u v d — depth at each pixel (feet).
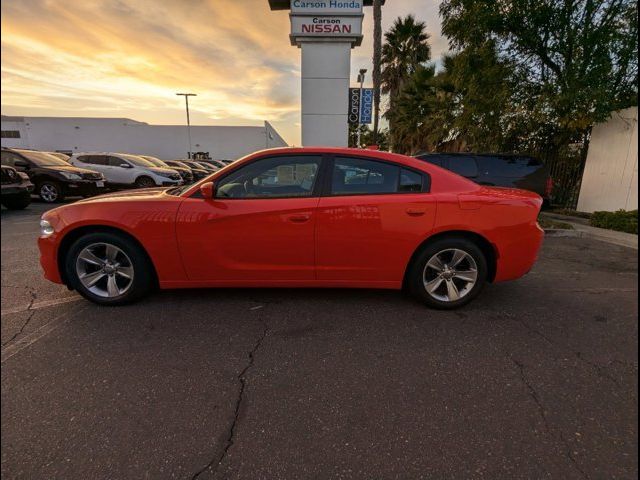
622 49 22.30
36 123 149.59
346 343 8.57
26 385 6.85
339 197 9.79
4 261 14.58
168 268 9.98
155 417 6.12
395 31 68.90
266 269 10.06
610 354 8.25
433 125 44.09
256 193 9.94
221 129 156.76
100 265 10.14
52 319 9.53
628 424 6.05
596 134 27.22
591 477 5.05
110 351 8.08
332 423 6.04
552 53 25.50
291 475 5.06
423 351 8.27
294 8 31.12
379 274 10.19
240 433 5.80
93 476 5.00
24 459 5.25
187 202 9.77
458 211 9.84
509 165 24.07
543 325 9.65
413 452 5.46
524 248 10.24
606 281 13.42
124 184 43.16
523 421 6.11
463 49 27.78
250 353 8.09
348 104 33.47
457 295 10.41
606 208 26.96
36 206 30.91
